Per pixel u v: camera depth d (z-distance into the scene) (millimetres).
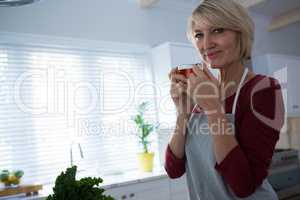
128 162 3053
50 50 2729
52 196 692
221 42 839
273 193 934
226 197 901
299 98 3721
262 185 915
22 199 2059
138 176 2643
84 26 2832
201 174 979
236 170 794
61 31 2709
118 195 2365
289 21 4082
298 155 3070
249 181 801
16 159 2520
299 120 3557
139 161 2910
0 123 2480
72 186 699
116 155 2996
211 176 942
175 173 1080
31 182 2494
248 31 852
